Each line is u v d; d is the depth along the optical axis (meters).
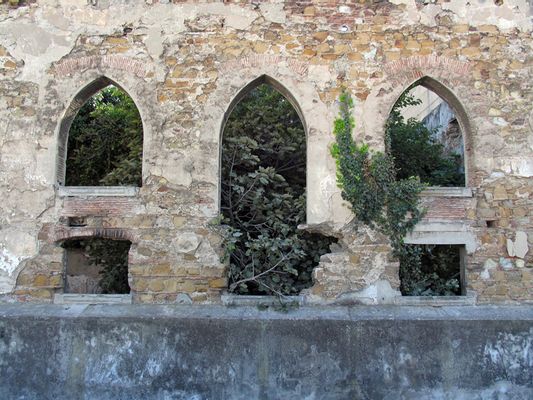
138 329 6.61
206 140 7.46
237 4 7.66
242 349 6.52
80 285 10.67
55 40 7.64
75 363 6.59
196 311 6.86
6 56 7.62
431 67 7.52
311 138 7.44
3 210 7.38
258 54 7.57
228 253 7.27
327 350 6.47
